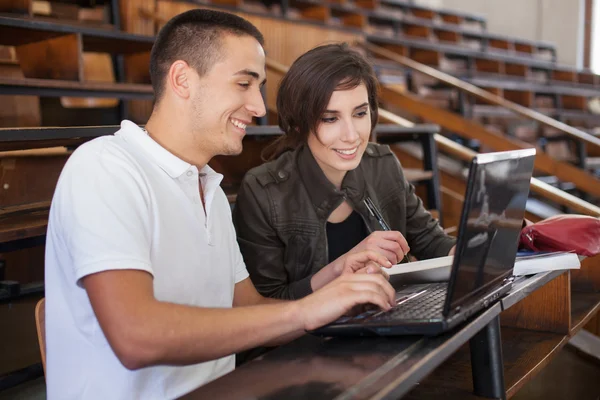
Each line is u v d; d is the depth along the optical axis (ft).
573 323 5.10
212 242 4.00
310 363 2.95
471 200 2.94
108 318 3.06
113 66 12.39
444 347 2.91
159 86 3.87
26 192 6.78
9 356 6.55
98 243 3.18
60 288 3.56
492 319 3.42
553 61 31.17
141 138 3.76
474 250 3.10
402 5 24.81
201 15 3.82
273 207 5.63
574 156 20.29
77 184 3.35
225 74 3.76
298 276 5.75
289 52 16.94
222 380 2.82
